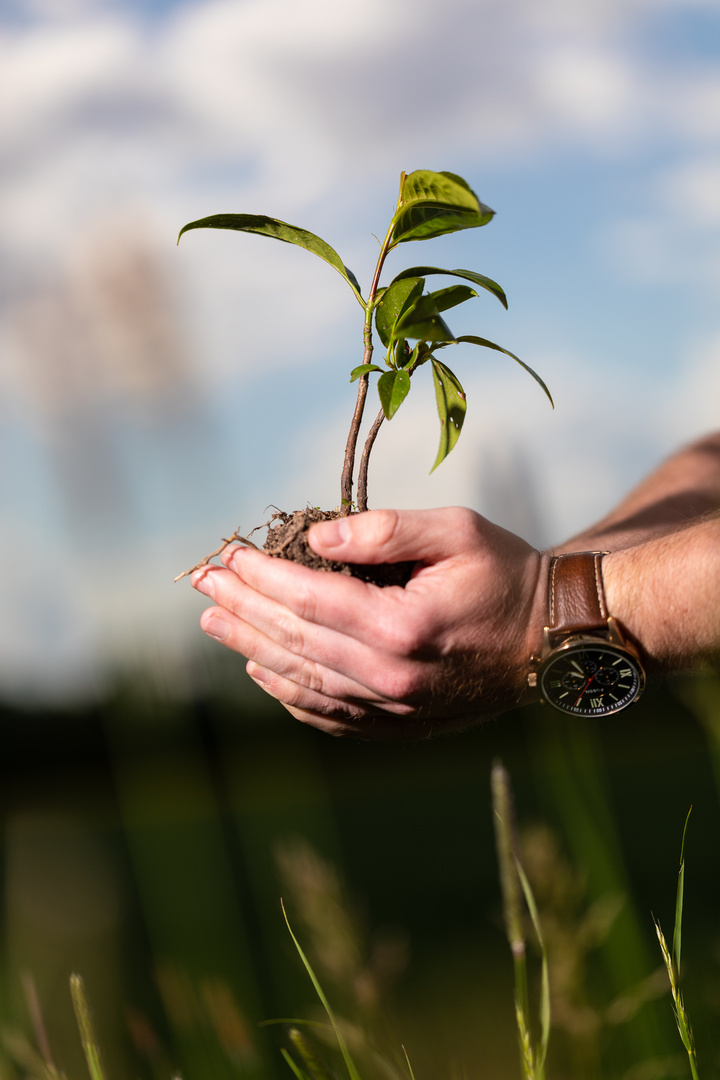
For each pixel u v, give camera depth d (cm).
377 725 109
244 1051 106
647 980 104
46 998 104
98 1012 106
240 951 117
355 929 108
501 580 104
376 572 105
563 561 106
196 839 119
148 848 119
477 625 104
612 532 118
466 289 105
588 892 110
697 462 124
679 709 503
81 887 107
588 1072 105
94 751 602
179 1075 104
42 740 607
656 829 336
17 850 106
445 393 108
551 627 105
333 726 109
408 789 522
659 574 104
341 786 557
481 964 182
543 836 106
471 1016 120
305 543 106
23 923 105
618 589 105
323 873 108
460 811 449
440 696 105
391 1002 110
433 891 302
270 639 105
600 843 110
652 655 105
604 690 105
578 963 106
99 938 107
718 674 107
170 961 111
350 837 420
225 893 118
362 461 107
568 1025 106
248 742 183
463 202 102
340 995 107
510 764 545
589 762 112
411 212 103
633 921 109
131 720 124
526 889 99
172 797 124
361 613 103
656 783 430
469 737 570
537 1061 99
